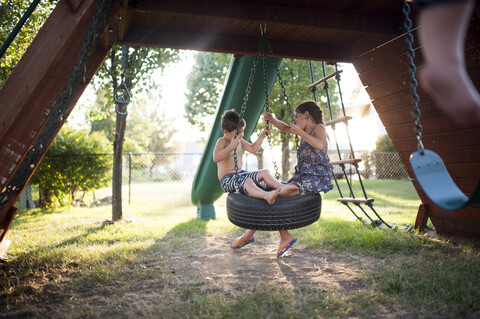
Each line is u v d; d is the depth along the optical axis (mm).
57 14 2822
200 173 6977
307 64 11023
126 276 3502
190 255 4297
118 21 3879
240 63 5852
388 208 8234
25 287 3221
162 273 3572
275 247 4672
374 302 2723
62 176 10164
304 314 2523
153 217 7676
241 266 3826
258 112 6254
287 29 4629
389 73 4738
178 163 24875
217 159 3789
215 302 2734
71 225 6691
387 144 17891
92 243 4977
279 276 3451
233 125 3975
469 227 4762
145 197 12047
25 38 6090
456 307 2547
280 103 11023
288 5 4168
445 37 767
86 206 10664
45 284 3326
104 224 6648
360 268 3623
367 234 4820
